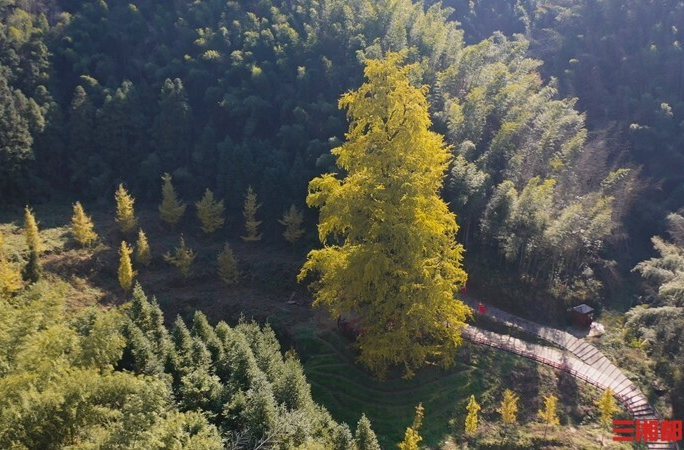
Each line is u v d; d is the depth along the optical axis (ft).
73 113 155.02
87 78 164.04
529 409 89.25
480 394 90.74
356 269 79.61
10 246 119.34
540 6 224.53
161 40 182.80
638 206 140.97
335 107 143.64
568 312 114.32
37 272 109.81
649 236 137.90
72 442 48.29
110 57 179.42
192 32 178.19
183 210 139.54
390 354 82.74
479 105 127.85
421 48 155.84
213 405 65.57
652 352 103.91
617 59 176.04
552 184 112.06
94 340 57.31
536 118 137.18
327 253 84.79
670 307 94.73
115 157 157.17
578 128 140.36
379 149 78.54
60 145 155.22
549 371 95.30
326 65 152.97
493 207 112.06
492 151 124.16
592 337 108.78
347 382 92.32
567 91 172.45
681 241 116.47
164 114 155.33
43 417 45.11
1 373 47.42
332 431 67.62
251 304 117.39
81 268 120.88
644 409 91.15
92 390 48.42
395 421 85.71
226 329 83.05
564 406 89.97
